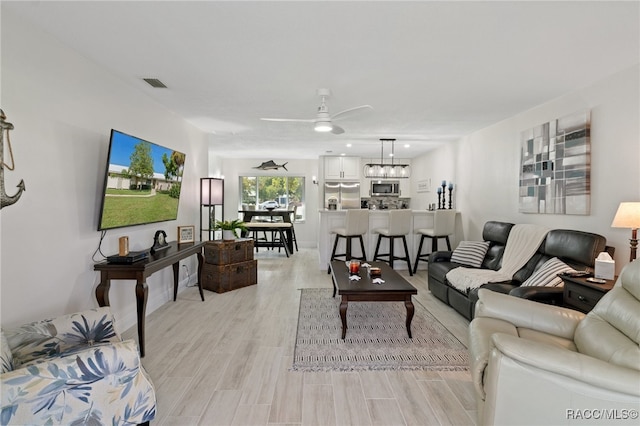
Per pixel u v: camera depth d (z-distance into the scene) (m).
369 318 3.61
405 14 1.97
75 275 2.58
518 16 1.99
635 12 1.94
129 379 1.55
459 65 2.72
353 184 8.33
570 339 1.99
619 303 1.74
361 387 2.26
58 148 2.39
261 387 2.26
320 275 5.70
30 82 2.14
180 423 1.89
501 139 4.61
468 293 3.41
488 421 1.51
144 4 1.90
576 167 3.26
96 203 2.81
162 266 2.95
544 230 3.48
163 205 3.73
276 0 1.85
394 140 6.14
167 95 3.55
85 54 2.58
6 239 2.00
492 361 1.50
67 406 1.38
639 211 2.43
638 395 1.29
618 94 2.86
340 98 3.60
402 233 5.70
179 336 3.10
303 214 9.25
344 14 1.98
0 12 1.94
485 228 4.45
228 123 4.85
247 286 4.95
